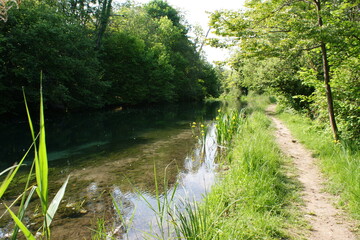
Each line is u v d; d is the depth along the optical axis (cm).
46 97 1717
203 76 4566
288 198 390
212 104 3412
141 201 457
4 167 695
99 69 2338
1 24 1440
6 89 1520
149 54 2873
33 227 373
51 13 1708
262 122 1128
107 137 1095
